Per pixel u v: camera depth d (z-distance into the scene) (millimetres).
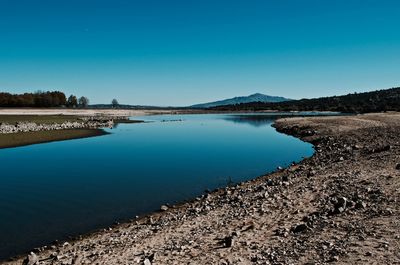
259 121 131125
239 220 17906
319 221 15602
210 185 29484
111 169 36719
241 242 14695
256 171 34812
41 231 19969
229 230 16594
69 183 30594
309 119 95250
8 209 23719
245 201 21500
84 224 20953
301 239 13906
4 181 31406
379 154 29938
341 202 16906
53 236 19250
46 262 15586
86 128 89375
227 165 38438
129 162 40969
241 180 31000
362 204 16406
